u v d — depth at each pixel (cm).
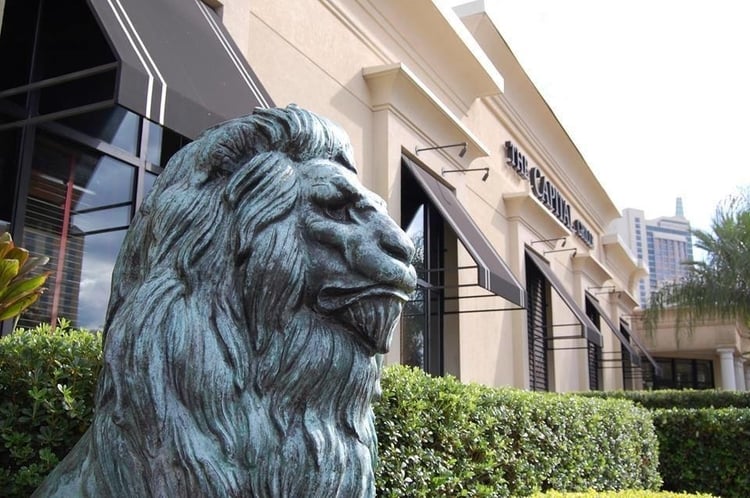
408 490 344
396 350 762
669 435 794
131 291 133
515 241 1222
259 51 607
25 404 253
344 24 749
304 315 130
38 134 463
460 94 1040
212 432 120
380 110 782
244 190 130
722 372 2455
